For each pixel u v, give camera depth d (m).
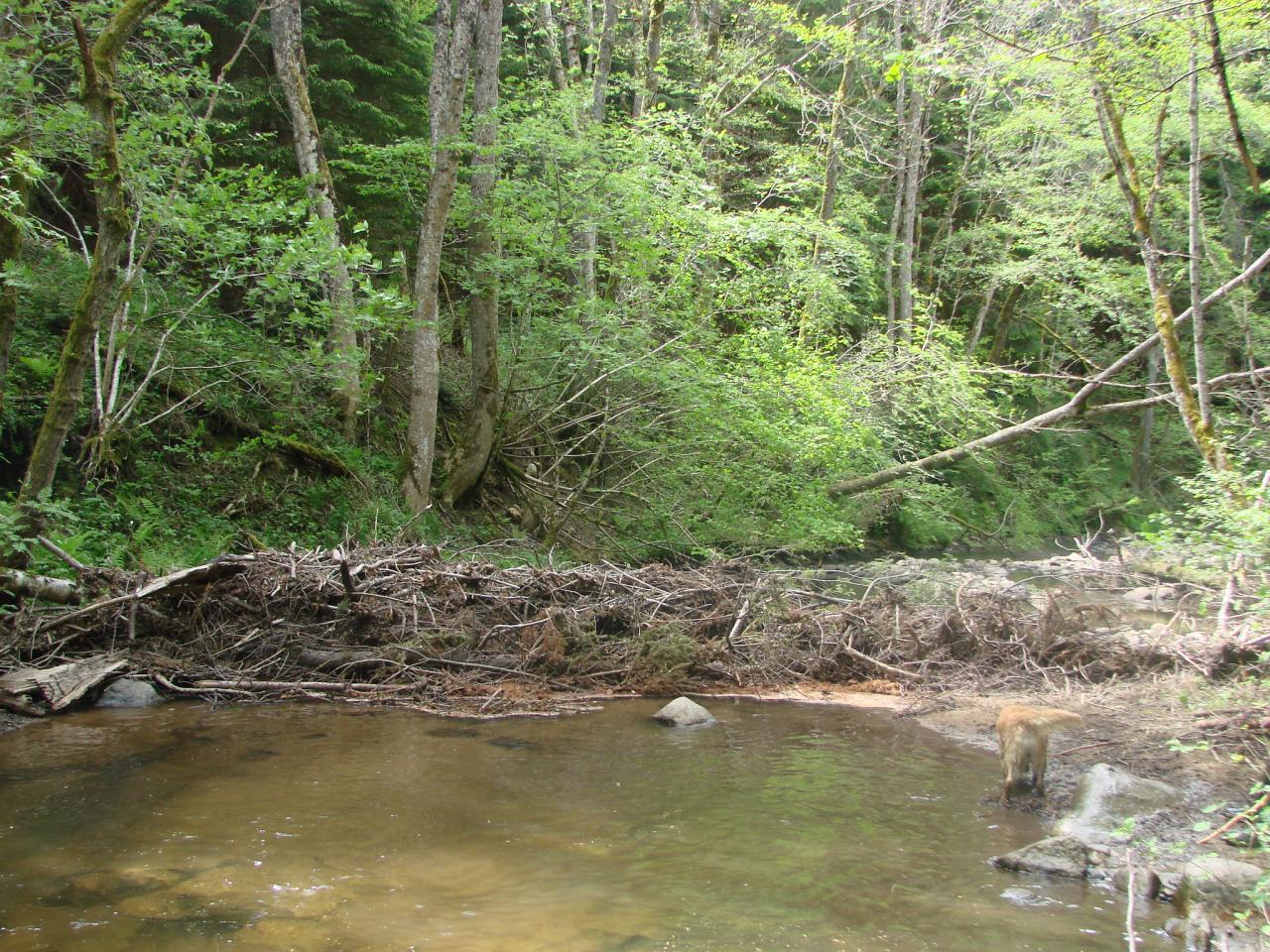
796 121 27.94
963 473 24.89
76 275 11.95
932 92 23.69
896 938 4.07
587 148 14.03
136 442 12.16
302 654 8.68
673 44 22.92
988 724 7.85
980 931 4.17
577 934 3.99
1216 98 14.05
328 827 5.15
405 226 18.14
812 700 8.81
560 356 15.16
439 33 15.91
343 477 13.84
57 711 7.44
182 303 12.94
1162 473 27.77
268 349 13.19
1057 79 11.59
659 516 15.66
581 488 15.59
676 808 5.68
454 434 17.20
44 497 8.31
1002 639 9.88
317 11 16.50
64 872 4.46
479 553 12.70
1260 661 7.39
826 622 10.20
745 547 15.67
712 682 9.26
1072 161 21.42
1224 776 6.02
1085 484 28.00
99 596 8.63
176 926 3.94
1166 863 4.92
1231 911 4.27
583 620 9.61
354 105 16.38
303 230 11.66
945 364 17.78
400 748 6.80
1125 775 5.77
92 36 9.95
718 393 15.05
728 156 23.14
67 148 9.16
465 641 9.12
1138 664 8.94
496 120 14.27
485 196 14.60
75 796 5.52
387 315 13.40
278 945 3.80
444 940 3.89
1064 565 15.88
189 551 10.94
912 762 6.88
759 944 3.97
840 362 18.86
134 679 7.99
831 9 29.09
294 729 7.21
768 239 16.56
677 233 15.92
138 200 10.43
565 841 5.08
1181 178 19.53
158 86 11.14
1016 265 23.30
